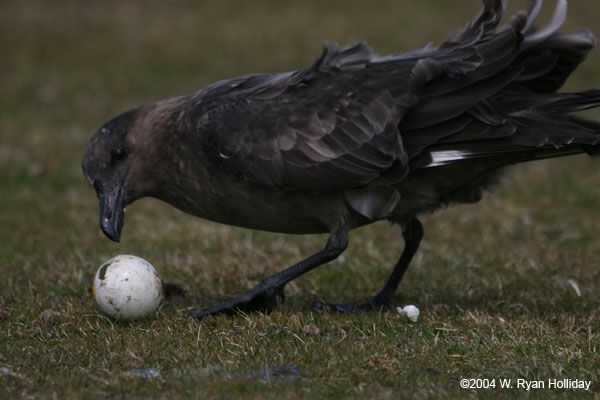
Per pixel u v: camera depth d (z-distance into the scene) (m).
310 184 9.25
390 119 9.02
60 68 28.70
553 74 9.95
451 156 9.02
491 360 8.28
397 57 9.62
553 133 8.95
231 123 9.33
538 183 17.92
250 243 13.41
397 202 9.32
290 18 34.03
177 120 9.67
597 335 8.98
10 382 7.63
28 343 8.76
